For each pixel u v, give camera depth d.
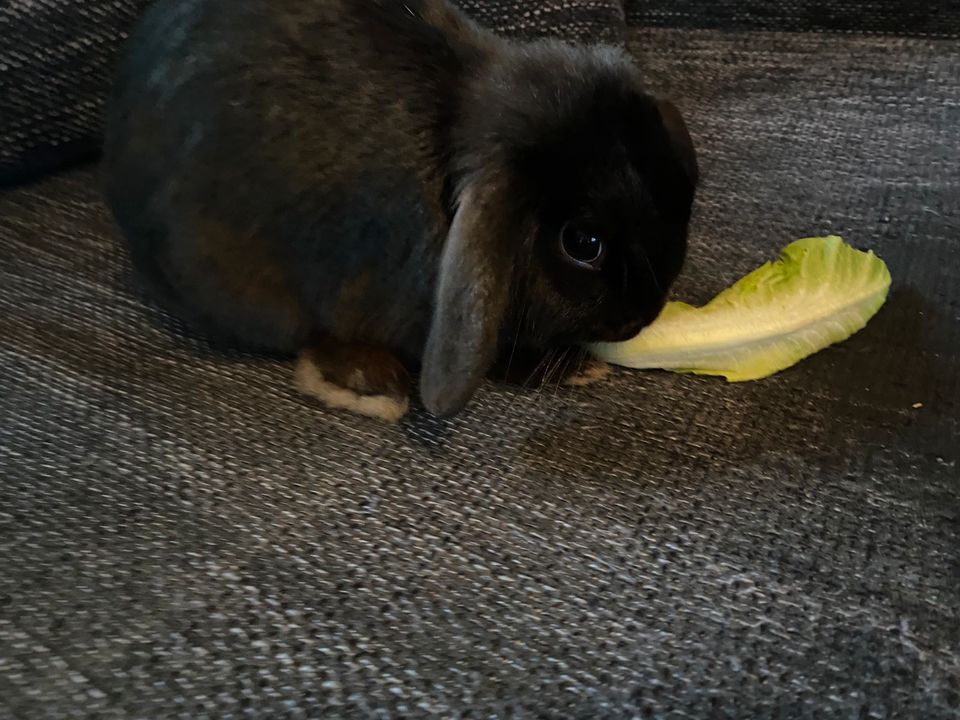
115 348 0.40
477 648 0.29
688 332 0.39
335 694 0.27
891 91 0.57
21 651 0.27
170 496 0.33
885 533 0.32
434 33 0.38
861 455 0.36
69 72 0.48
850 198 0.49
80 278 0.43
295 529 0.32
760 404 0.38
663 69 0.60
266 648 0.28
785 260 0.41
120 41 0.49
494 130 0.35
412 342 0.40
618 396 0.39
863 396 0.38
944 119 0.54
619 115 0.36
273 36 0.37
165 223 0.38
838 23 0.64
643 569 0.31
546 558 0.32
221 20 0.38
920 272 0.44
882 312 0.42
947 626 0.29
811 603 0.30
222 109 0.37
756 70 0.59
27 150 0.49
